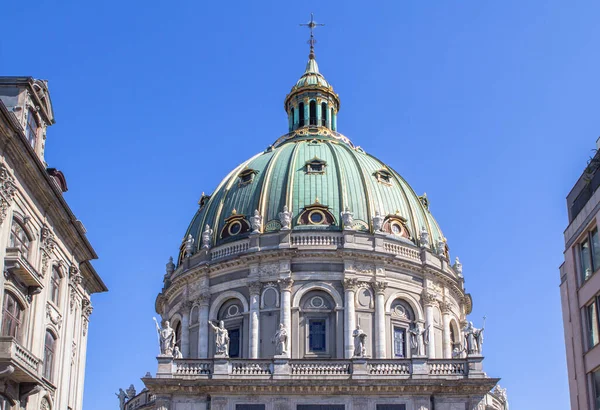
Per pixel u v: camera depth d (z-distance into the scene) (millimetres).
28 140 39688
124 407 69062
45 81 41469
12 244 36906
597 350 36594
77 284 45094
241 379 57781
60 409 42000
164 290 77000
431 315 70375
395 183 77750
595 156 38906
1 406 35219
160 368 58406
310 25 93562
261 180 75250
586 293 38062
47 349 40938
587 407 37469
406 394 57875
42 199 39719
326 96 87375
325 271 68750
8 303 36406
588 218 37844
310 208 71812
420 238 73562
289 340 66250
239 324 68688
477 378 57781
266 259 69188
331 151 77938
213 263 70938
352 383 57656
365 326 67438
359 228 71438
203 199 82375
